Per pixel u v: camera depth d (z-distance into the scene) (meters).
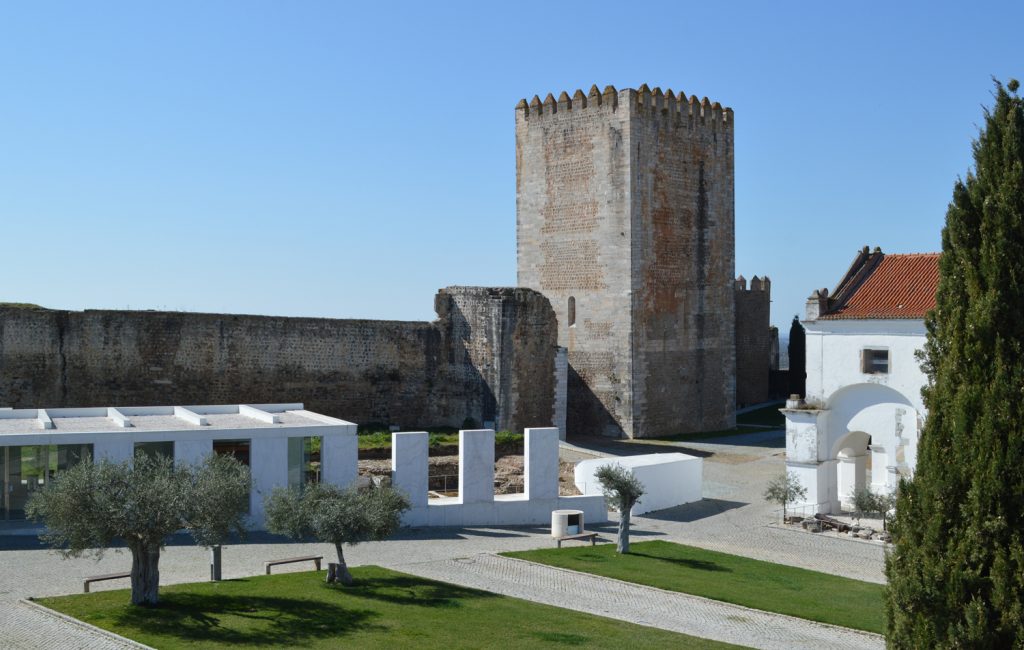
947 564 19.78
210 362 50.78
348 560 31.11
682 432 66.31
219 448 34.03
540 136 67.69
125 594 24.89
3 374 46.16
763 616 27.33
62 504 23.16
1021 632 18.92
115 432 32.78
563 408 59.41
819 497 43.09
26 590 25.28
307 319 53.50
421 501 37.78
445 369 57.75
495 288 56.34
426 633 23.11
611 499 34.97
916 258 44.50
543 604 26.97
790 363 90.12
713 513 43.69
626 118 62.97
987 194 20.72
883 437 42.03
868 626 26.58
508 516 39.31
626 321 63.31
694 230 66.94
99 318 48.22
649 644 23.48
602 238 64.44
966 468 19.84
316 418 38.81
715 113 68.25
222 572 28.30
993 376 19.95
